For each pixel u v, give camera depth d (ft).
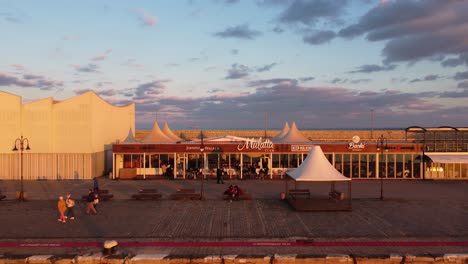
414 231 64.39
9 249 55.52
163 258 50.80
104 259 51.08
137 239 60.44
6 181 126.52
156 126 149.38
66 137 133.18
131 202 90.07
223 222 70.85
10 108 131.64
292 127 145.89
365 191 105.50
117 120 160.97
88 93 132.98
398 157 131.75
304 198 88.38
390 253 52.90
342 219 73.05
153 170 134.00
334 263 50.55
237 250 54.75
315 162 83.87
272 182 123.24
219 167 133.08
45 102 133.18
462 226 67.62
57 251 54.60
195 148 131.95
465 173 131.64
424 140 140.15
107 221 72.02
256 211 80.07
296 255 51.37
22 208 83.92
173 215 76.69
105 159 146.72
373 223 69.82
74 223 70.59
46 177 132.26
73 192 104.27
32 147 132.46
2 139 131.23
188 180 127.75
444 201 90.68
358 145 131.03
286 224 69.31
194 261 50.62
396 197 95.81
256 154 132.67
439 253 52.70
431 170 131.34
